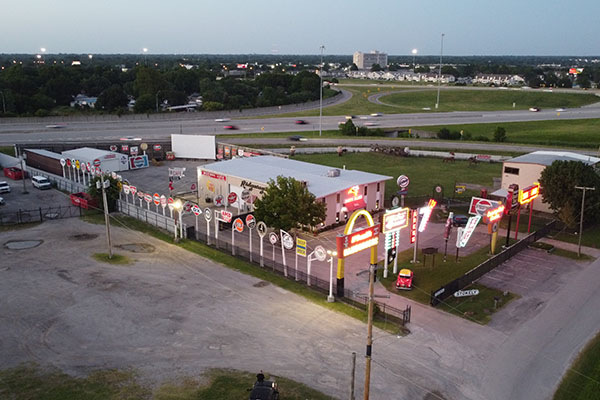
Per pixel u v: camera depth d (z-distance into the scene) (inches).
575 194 2140.7
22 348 1250.6
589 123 5733.3
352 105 7805.1
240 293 1588.3
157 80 7573.8
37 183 2903.5
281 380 1130.7
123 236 2118.6
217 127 5369.1
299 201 1934.1
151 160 3767.2
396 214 1675.7
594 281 1716.3
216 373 1155.9
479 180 3233.3
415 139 4778.5
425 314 1478.8
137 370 1163.9
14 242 2020.2
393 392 1103.0
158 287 1620.3
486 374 1182.9
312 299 1556.3
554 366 1222.3
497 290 1644.9
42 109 6092.5
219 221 2239.2
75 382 1111.6
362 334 1353.3
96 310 1455.5
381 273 1786.4
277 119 6171.3
